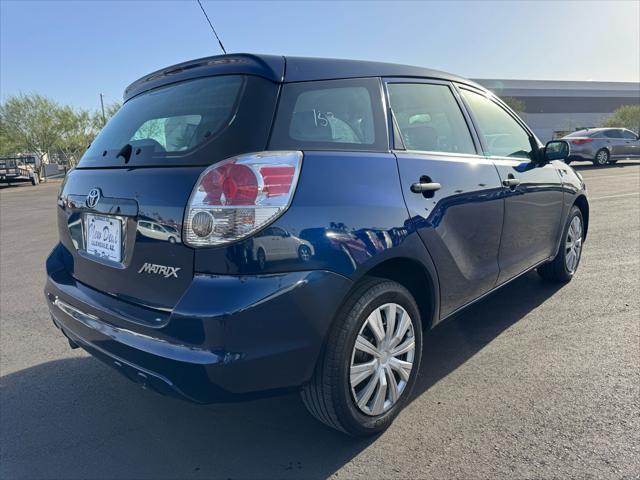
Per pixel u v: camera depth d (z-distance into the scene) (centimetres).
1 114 3953
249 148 201
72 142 4191
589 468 221
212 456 244
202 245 194
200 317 190
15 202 1709
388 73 274
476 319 395
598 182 1326
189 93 238
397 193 243
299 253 200
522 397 279
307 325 204
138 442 257
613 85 6756
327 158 219
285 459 238
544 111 6469
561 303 421
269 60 225
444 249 270
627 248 593
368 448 242
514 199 343
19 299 508
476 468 224
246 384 196
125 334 212
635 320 380
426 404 277
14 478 231
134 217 218
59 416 284
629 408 265
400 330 251
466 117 324
